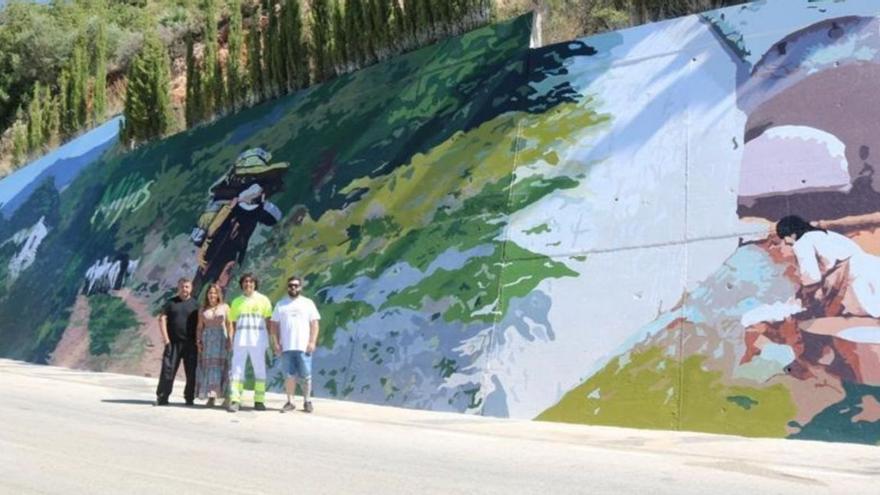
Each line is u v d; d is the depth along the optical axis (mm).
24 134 36094
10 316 25844
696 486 7199
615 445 9742
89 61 37281
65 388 15508
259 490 6652
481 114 16781
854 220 11391
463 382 13156
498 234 14617
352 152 19109
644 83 14742
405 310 14836
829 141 12203
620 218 13492
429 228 15797
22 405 12141
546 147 15188
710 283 12016
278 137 21812
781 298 11336
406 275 15391
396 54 21250
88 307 22844
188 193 22969
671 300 12172
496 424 11609
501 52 17656
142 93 28094
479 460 8430
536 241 14109
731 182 12750
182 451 8500
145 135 27922
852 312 10758
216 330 12852
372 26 21844
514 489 6930
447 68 18625
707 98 13828
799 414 10352
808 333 10891
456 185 15992
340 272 16703
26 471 7246
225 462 7910
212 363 12766
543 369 12602
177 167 24391
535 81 16281
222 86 26266
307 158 20250
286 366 12586
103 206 26172
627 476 7637
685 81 14266
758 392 10781
